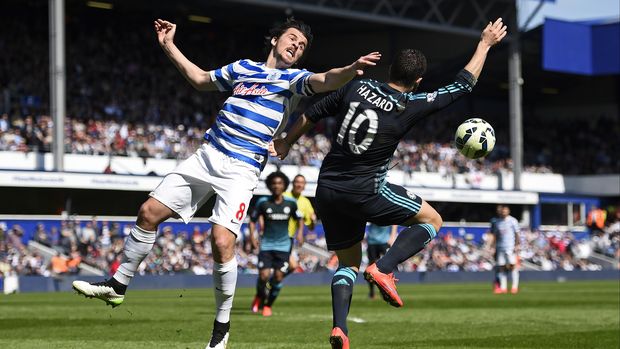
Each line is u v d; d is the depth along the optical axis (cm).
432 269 7244
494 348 1638
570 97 10462
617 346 1684
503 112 10256
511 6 8181
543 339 1811
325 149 7725
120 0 7456
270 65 1283
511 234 4331
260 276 2606
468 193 8088
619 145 9988
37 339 1739
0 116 6231
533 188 9075
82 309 2817
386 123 1216
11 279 4897
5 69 6688
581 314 2636
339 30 8700
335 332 1209
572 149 9950
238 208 1238
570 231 9119
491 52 8756
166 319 2314
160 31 1323
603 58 8906
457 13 8044
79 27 7562
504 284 4362
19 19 7162
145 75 7562
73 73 7100
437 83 8719
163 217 1246
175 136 7106
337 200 1242
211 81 1302
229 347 1599
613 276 7825
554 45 8700
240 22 8506
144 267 5784
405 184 7919
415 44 8600
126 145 6588
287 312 2691
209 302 3362
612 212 9444
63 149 5881
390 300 1244
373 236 3431
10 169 5712
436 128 9025
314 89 1224
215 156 1247
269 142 1269
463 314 2623
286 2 6906
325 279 6269
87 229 5834
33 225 5903
